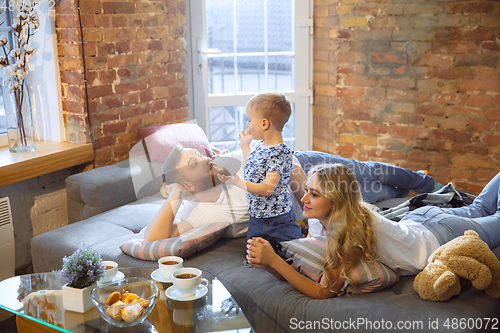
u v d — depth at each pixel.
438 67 3.40
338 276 1.53
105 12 2.62
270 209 1.76
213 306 1.37
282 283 1.64
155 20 2.71
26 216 2.62
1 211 2.40
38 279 1.56
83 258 1.39
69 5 2.58
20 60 2.54
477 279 1.40
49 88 2.75
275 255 1.57
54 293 1.46
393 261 1.58
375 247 1.57
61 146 2.70
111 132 2.66
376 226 1.56
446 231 1.77
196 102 3.58
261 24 3.67
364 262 1.53
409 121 3.55
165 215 1.72
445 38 3.34
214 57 3.62
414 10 3.36
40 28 2.67
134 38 2.65
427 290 1.44
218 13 3.55
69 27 2.61
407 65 3.46
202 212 1.69
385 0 3.41
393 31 3.44
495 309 1.41
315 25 3.74
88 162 2.78
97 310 1.35
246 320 1.31
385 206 2.48
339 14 3.54
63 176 2.80
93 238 1.97
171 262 1.57
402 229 1.63
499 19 3.20
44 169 2.50
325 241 1.64
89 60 2.66
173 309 1.35
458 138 3.45
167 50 2.78
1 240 2.41
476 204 2.24
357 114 3.67
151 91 2.71
